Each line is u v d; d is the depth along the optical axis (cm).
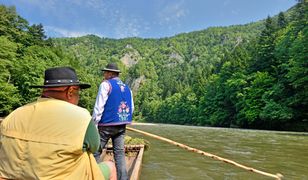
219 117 5550
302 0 3891
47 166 192
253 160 765
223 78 5741
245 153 905
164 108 10225
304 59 3203
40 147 195
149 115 11856
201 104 6550
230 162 408
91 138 205
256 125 4319
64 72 219
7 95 3266
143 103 13488
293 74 3275
